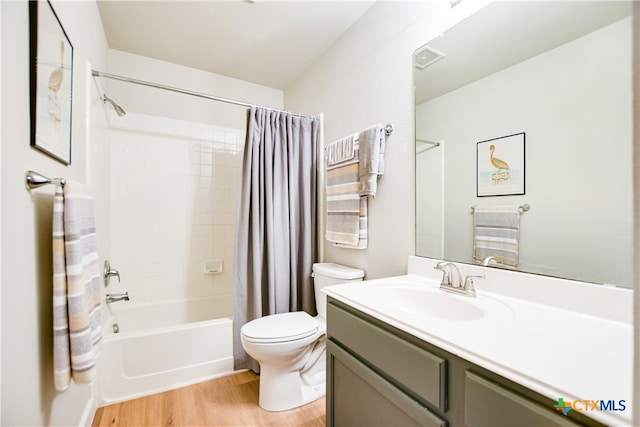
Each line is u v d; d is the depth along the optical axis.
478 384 0.58
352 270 1.70
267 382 1.50
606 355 0.56
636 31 0.33
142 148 2.25
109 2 1.63
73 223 0.86
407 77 1.41
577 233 0.83
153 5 1.66
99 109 1.73
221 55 2.22
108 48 2.10
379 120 1.59
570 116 0.84
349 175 1.64
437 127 1.27
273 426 1.36
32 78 0.78
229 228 2.58
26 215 0.77
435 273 1.25
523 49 0.96
